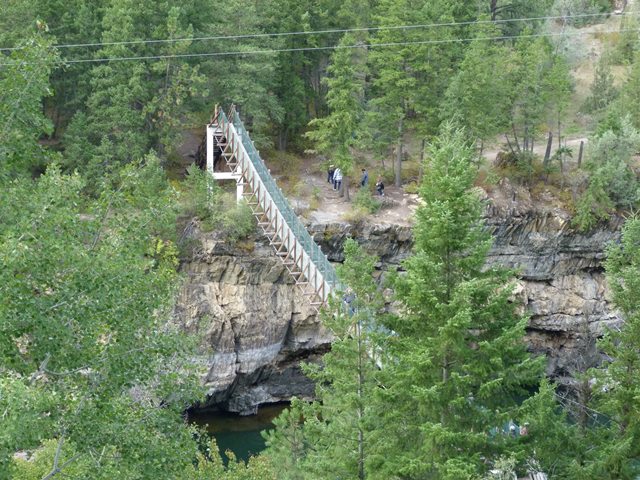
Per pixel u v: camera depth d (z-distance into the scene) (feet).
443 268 100.32
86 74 216.74
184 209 199.82
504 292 97.81
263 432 119.96
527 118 234.99
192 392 71.72
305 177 238.89
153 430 68.90
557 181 239.09
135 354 66.44
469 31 269.23
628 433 105.50
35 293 65.10
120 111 206.49
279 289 205.67
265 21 234.17
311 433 106.22
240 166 204.33
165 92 213.46
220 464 93.20
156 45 213.46
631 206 228.22
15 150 71.00
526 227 229.45
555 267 234.17
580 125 281.54
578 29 333.21
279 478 113.60
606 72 282.36
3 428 55.98
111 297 65.21
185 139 245.65
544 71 240.94
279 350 208.23
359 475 100.73
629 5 346.74
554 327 232.94
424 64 224.94
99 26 221.87
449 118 224.33
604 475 102.06
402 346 100.37
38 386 63.82
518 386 102.06
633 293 111.34
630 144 237.45
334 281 175.94
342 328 103.96
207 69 222.48
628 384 108.88
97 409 64.39
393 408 99.30
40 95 72.23
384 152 247.91
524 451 95.76
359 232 214.07
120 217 72.23
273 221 196.24
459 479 87.81
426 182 104.63
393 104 230.89
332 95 226.17
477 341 98.37
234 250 200.23
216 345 199.31
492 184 229.86
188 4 221.87
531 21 307.78
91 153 207.00
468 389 96.68
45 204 65.41
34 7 209.97
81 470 68.33
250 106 221.05
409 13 229.25
